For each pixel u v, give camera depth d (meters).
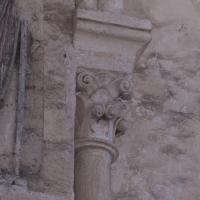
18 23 9.38
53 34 9.76
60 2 10.01
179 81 11.54
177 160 11.02
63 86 9.45
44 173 8.88
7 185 8.54
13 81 9.13
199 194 10.90
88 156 9.75
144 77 11.41
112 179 10.66
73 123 9.27
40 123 9.12
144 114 11.16
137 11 11.83
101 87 10.03
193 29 11.98
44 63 9.48
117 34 10.15
